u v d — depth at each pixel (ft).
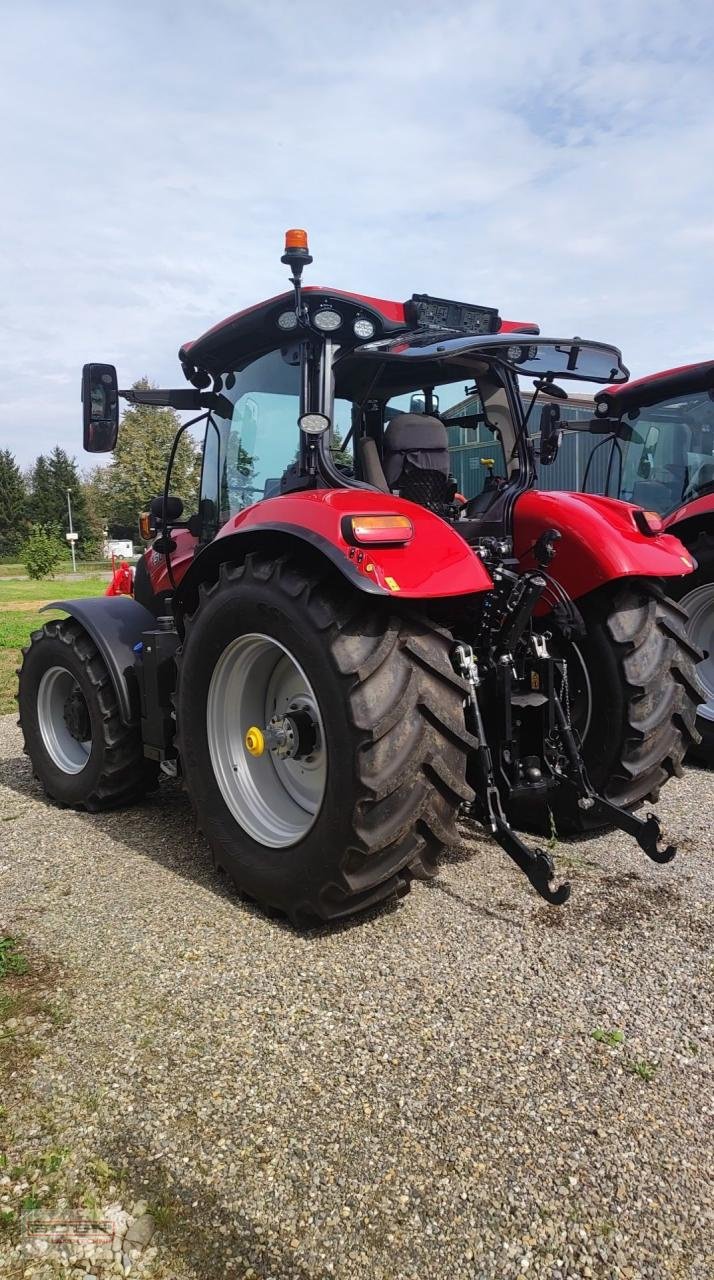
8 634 40.32
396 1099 6.33
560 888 8.17
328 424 9.45
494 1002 7.54
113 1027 7.30
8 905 9.77
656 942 8.54
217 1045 7.02
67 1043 7.10
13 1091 6.53
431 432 10.49
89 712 12.84
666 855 8.77
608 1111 6.17
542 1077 6.55
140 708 12.36
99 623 12.59
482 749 8.75
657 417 18.74
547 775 9.80
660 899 9.53
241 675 9.98
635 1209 5.32
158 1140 5.98
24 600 70.44
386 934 8.80
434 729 8.27
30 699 14.01
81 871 10.77
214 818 10.03
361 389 10.66
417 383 11.50
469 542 10.59
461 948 8.48
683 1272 4.90
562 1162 5.70
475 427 11.99
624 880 10.05
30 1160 5.86
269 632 8.88
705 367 17.13
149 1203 5.48
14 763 16.75
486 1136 5.94
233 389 11.49
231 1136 6.00
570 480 25.34
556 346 10.42
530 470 11.50
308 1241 5.15
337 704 8.05
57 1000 7.73
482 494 11.60
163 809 13.39
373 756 7.94
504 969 8.07
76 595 76.18
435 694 8.28
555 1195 5.43
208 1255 5.11
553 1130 5.99
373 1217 5.30
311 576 8.55
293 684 10.01
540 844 11.30
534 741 10.02
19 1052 6.99
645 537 11.02
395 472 10.48
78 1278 5.01
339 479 9.64
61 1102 6.40
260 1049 6.96
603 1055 6.81
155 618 13.28
